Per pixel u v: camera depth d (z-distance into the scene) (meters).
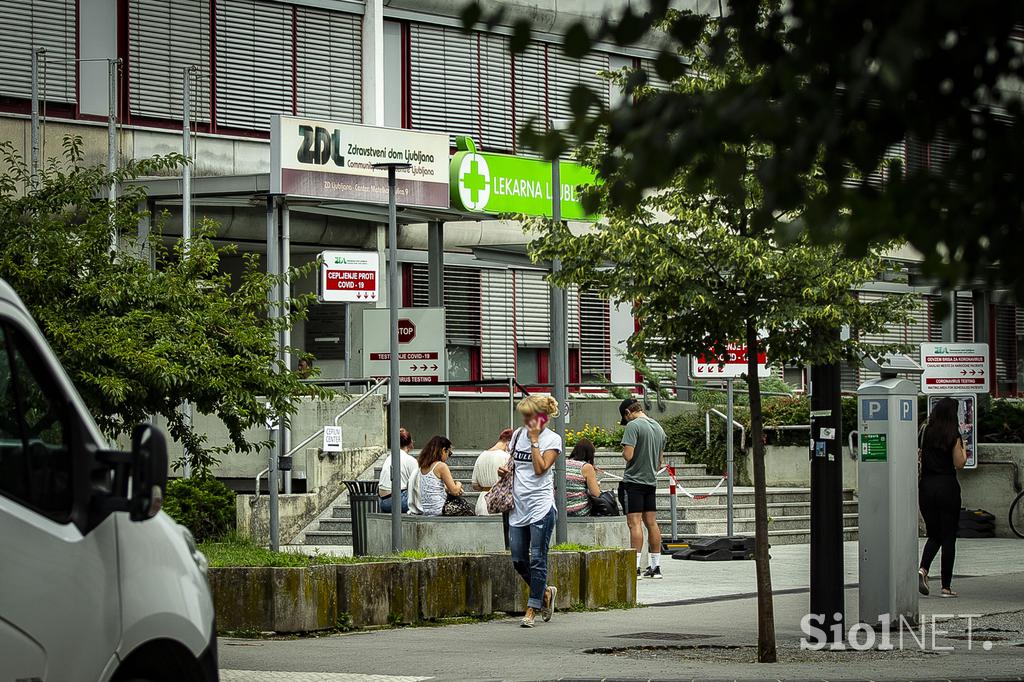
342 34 43.78
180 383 21.11
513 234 47.53
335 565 19.00
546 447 19.80
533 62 47.59
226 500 33.00
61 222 22.09
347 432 36.34
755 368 16.83
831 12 5.34
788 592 24.39
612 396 46.19
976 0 4.66
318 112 43.19
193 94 40.69
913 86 5.14
